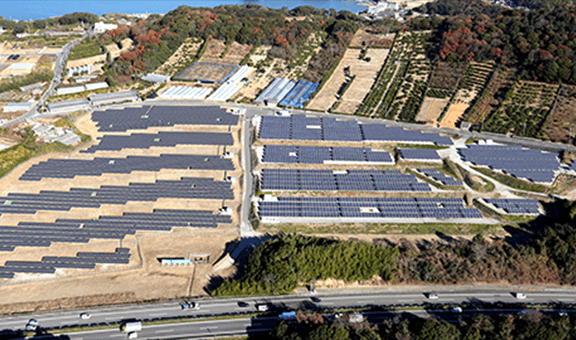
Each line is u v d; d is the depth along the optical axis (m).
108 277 136.62
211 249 148.62
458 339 109.69
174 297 127.94
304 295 129.00
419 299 129.12
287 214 162.38
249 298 127.56
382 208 166.88
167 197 170.00
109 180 179.12
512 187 178.00
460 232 159.75
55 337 113.44
